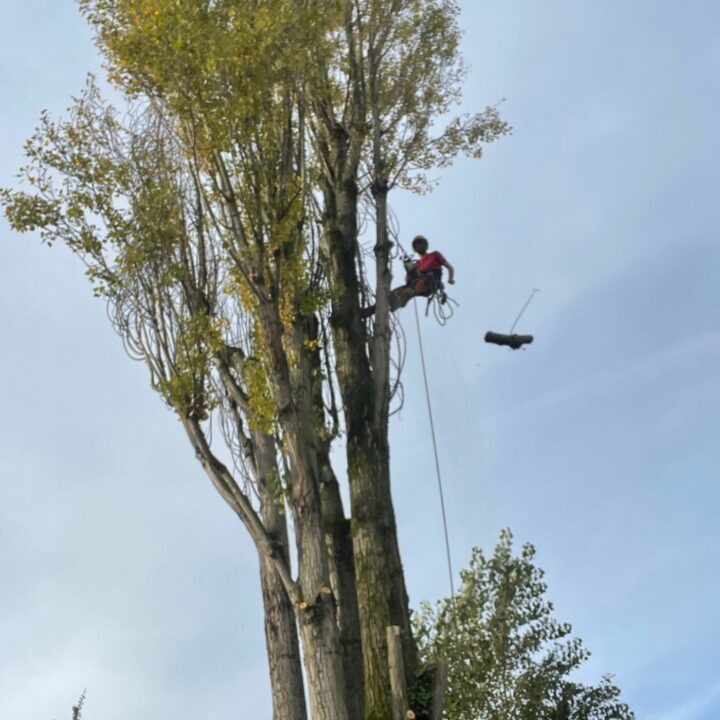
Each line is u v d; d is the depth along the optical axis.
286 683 17.89
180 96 16.41
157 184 18.14
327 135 20.09
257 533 16.70
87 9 16.64
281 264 17.08
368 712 16.09
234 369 17.91
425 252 20.16
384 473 17.67
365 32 20.48
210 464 17.16
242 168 16.73
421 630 21.17
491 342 18.39
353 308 18.75
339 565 18.67
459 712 20.44
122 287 17.94
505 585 21.55
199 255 18.25
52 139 18.06
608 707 21.45
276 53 16.48
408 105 20.64
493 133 21.14
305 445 16.62
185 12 15.98
